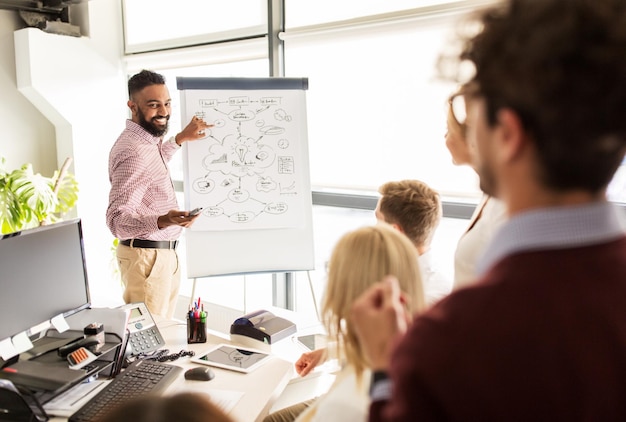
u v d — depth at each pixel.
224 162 2.49
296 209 2.52
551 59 0.43
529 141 0.46
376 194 2.71
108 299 4.02
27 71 3.56
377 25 2.53
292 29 2.87
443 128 2.41
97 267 4.04
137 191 2.40
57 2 3.55
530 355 0.43
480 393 0.44
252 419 1.36
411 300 1.07
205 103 2.50
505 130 0.48
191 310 1.92
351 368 1.06
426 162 2.49
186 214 2.21
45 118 3.94
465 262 1.47
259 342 1.88
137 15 3.88
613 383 0.43
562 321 0.44
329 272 1.14
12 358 1.47
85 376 1.44
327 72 2.79
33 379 1.39
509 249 0.48
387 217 1.73
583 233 0.46
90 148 3.91
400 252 1.08
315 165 2.91
